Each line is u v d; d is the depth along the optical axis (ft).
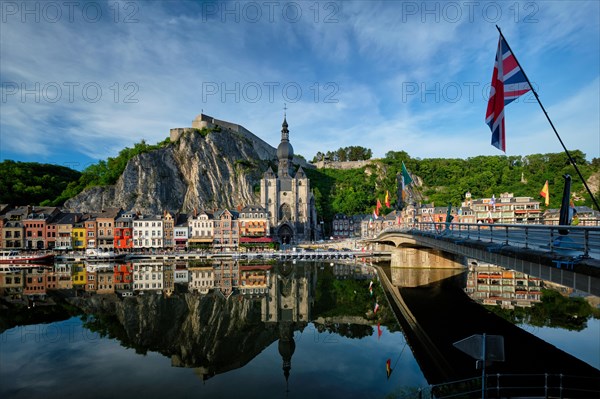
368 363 96.02
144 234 390.63
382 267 271.28
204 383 85.92
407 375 86.84
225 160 621.31
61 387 83.71
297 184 506.48
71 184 554.05
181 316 143.64
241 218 414.62
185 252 353.51
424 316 132.16
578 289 53.36
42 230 371.97
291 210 497.05
